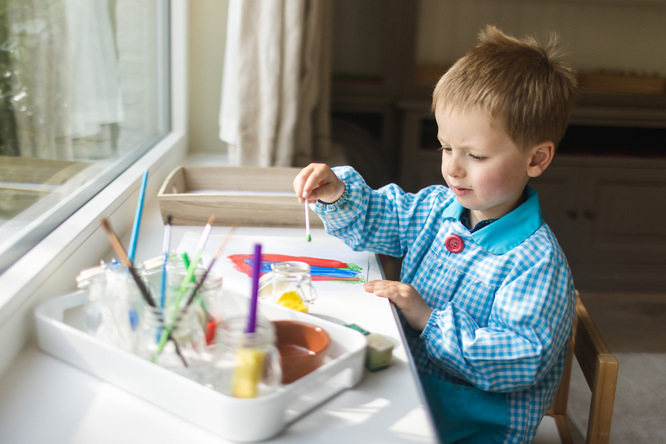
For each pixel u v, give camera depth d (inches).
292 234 44.8
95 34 49.2
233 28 66.9
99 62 50.1
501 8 106.5
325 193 38.0
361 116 110.0
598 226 109.0
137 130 63.6
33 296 26.4
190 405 20.4
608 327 93.7
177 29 75.1
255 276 20.4
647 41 110.3
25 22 35.7
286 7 63.6
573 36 108.7
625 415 68.6
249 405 19.2
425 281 36.5
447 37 107.0
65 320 26.6
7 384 22.6
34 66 36.8
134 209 45.8
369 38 104.8
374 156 108.3
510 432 32.4
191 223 45.3
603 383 33.1
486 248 34.2
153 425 20.5
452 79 33.9
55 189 40.0
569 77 35.8
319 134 78.6
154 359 22.2
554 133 34.6
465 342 29.7
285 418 20.5
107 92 52.2
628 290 111.2
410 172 105.5
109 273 24.0
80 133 45.1
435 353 30.4
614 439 63.9
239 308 28.2
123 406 21.5
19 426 20.1
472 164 33.5
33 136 36.2
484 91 32.2
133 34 61.4
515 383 29.8
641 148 115.5
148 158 56.4
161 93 75.1
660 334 91.6
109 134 52.8
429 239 38.5
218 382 20.9
